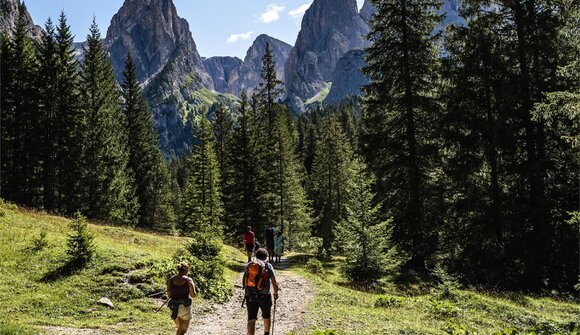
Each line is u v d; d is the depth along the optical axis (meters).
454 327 10.79
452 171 22.06
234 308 14.14
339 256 31.88
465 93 21.66
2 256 15.61
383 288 18.84
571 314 14.39
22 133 43.19
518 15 20.50
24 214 23.28
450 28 22.69
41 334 9.34
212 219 42.62
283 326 11.19
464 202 21.72
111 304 12.48
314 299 14.78
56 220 24.50
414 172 23.03
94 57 47.84
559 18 18.92
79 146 42.91
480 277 20.88
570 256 19.12
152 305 12.95
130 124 58.81
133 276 14.35
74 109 43.44
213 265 16.69
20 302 11.88
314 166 64.62
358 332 9.87
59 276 14.29
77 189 43.28
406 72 23.55
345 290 17.33
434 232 22.50
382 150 24.22
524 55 20.52
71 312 11.76
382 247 20.34
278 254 26.48
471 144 21.42
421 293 18.39
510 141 20.34
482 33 21.23
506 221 20.53
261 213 40.97
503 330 10.34
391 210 23.59
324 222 54.88
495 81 20.83
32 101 42.09
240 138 42.25
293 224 47.12
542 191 19.58
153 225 67.38
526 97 19.94
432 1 23.72
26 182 42.44
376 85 24.23
